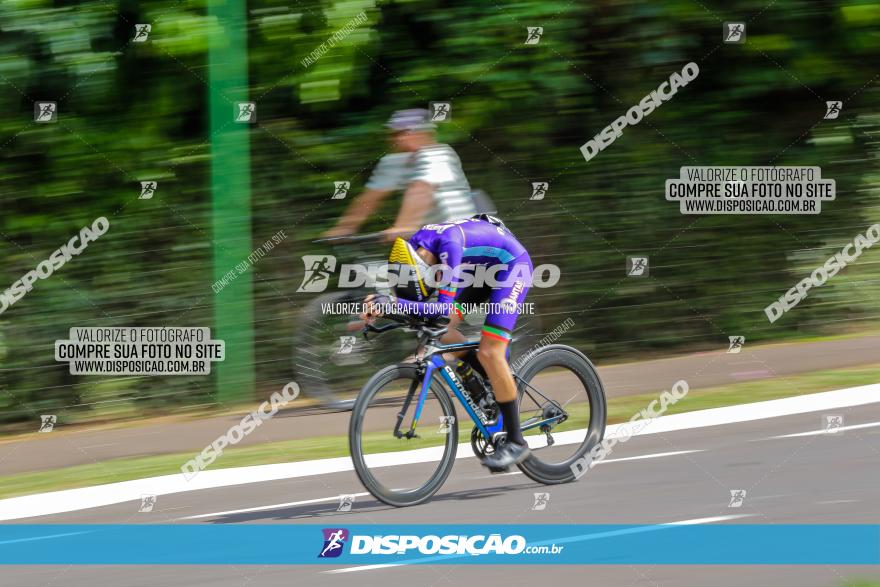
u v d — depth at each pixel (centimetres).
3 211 1131
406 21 1222
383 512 761
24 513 812
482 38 1241
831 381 1085
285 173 1195
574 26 1264
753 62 1316
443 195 1059
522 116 1262
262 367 1184
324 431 1025
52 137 1137
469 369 797
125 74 1147
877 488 766
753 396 1046
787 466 823
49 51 1123
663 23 1284
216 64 1157
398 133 1065
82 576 664
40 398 1138
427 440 779
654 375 1169
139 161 1157
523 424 800
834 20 1320
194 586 638
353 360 1098
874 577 613
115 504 824
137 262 1159
